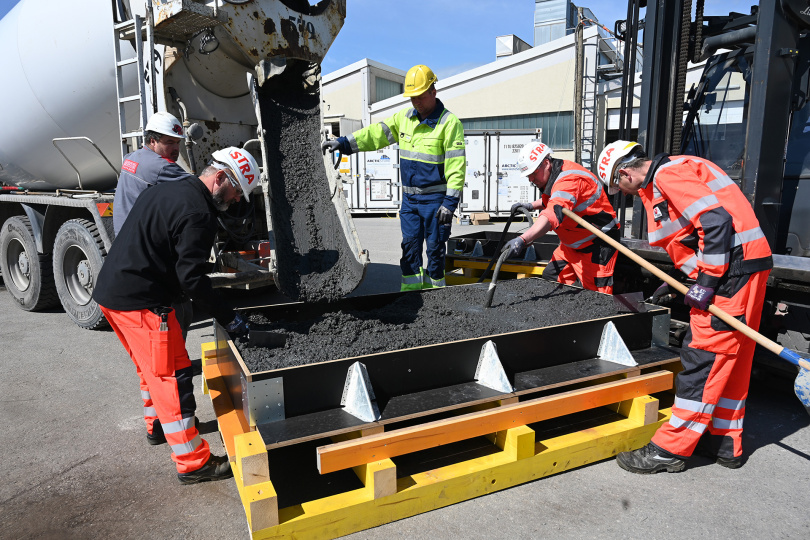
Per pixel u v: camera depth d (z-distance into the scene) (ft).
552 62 60.49
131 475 8.82
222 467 8.55
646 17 12.78
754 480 8.42
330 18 14.69
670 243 8.75
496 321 10.06
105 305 7.92
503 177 48.49
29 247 18.74
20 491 8.36
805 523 7.34
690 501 7.86
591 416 9.85
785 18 10.69
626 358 9.36
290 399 7.33
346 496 7.16
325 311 10.94
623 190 9.20
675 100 12.55
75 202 16.20
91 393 12.09
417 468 8.20
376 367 7.77
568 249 12.98
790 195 12.22
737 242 7.96
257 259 16.03
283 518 6.70
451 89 66.80
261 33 13.02
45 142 18.66
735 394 8.59
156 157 10.63
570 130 60.95
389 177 52.90
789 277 10.02
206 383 10.52
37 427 10.47
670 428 8.52
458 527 7.25
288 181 11.91
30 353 14.79
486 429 7.92
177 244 7.80
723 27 13.10
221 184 8.16
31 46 16.47
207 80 14.47
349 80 73.77
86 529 7.44
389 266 27.37
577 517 7.47
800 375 7.41
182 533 7.34
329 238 11.47
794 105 11.88
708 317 8.12
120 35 14.01
